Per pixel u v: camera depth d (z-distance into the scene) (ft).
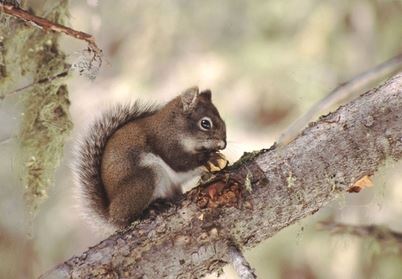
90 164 31.63
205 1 56.34
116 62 55.16
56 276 24.57
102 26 54.90
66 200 49.08
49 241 48.39
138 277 24.68
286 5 54.39
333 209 39.91
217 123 35.22
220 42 55.52
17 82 32.14
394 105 24.90
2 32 31.09
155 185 31.40
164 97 52.60
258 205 24.66
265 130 52.85
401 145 24.89
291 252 45.78
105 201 31.12
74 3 42.70
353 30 53.47
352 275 43.42
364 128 24.90
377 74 32.86
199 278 25.14
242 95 53.72
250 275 23.76
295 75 52.19
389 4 52.90
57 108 32.73
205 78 54.34
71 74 32.42
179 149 33.83
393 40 52.54
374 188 38.52
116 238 25.04
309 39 53.26
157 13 56.18
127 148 31.65
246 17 55.36
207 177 27.20
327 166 24.86
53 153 32.96
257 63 53.72
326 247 44.83
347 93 32.55
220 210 24.61
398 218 39.86
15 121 32.50
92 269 24.54
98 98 53.01
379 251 36.19
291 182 24.73
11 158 33.09
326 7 53.93
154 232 24.75
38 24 27.84
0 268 40.29
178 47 55.72
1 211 35.96
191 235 24.59
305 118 31.63
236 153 51.85
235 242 24.71
